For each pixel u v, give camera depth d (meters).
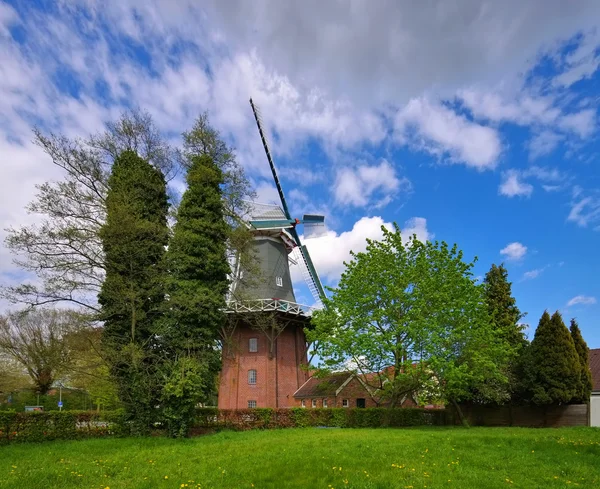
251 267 31.27
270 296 42.53
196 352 24.75
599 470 12.45
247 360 42.59
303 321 44.41
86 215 24.30
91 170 25.34
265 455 15.18
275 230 45.06
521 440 18.36
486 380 34.03
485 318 33.06
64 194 23.34
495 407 37.38
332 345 32.28
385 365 31.14
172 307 24.42
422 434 22.94
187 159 28.66
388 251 33.50
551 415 35.06
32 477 11.71
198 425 27.94
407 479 11.27
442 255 32.84
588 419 33.66
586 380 34.53
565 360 33.75
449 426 33.50
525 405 36.25
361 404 43.19
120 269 23.80
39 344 43.31
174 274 25.30
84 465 13.70
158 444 19.64
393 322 31.03
